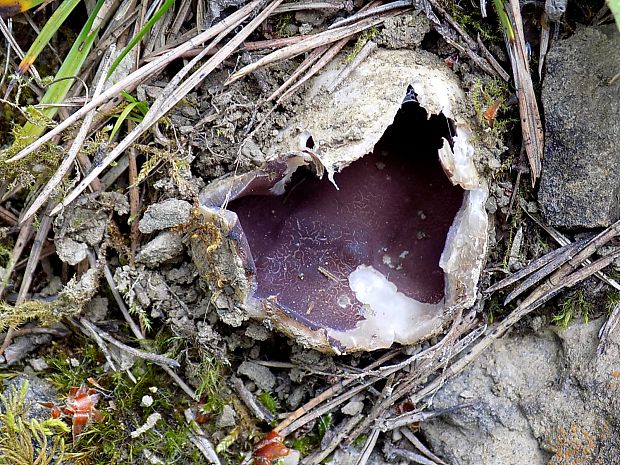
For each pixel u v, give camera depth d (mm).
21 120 258
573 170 247
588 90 243
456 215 247
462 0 250
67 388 255
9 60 251
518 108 252
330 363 257
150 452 253
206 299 252
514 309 258
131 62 250
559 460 250
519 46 245
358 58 245
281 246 254
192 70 251
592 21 247
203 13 253
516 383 258
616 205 246
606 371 246
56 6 256
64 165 240
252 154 246
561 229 253
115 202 254
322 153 232
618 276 249
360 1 250
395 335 247
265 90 249
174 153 250
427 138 251
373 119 231
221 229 230
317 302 250
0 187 257
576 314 254
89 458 248
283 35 253
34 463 234
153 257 249
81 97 251
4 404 243
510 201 256
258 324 249
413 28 245
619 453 242
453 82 244
